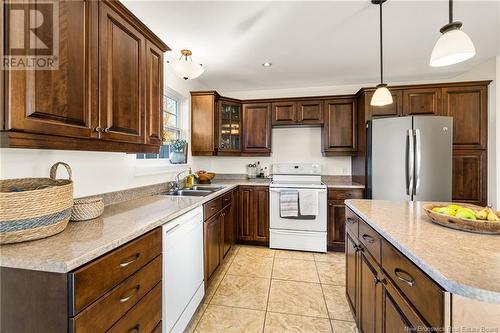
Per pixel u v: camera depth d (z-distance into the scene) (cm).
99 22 122
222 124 349
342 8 179
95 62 120
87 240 97
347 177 361
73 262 78
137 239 113
